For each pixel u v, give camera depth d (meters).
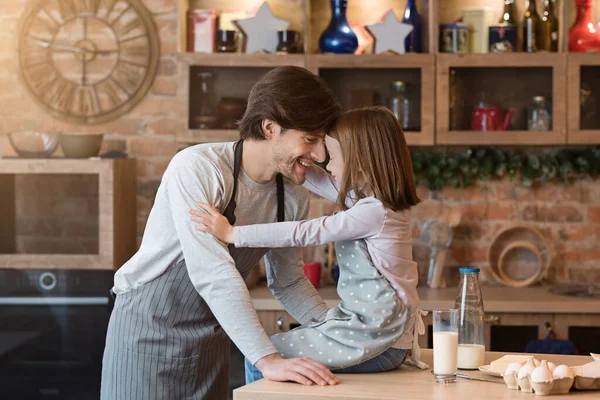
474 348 2.09
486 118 3.97
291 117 2.04
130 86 4.32
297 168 2.15
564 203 4.32
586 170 4.25
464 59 3.96
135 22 4.30
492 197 4.34
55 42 4.32
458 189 4.34
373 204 2.05
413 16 4.07
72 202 3.91
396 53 3.99
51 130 4.34
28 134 3.94
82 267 3.87
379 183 2.05
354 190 2.09
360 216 2.04
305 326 2.15
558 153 4.28
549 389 1.80
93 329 3.85
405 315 2.06
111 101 4.33
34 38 4.32
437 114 3.96
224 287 2.02
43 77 4.32
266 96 2.06
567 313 3.78
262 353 1.96
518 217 4.33
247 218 2.23
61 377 3.87
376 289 2.04
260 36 4.06
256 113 2.09
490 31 4.02
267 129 2.10
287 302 2.41
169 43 4.33
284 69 2.09
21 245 3.92
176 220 2.11
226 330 2.01
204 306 2.29
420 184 4.32
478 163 4.28
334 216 2.08
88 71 4.32
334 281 4.17
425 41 4.08
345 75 4.01
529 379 1.83
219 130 4.00
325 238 2.06
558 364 2.10
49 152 3.97
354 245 2.09
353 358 2.01
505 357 2.06
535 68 3.96
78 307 3.86
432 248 4.13
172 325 2.26
